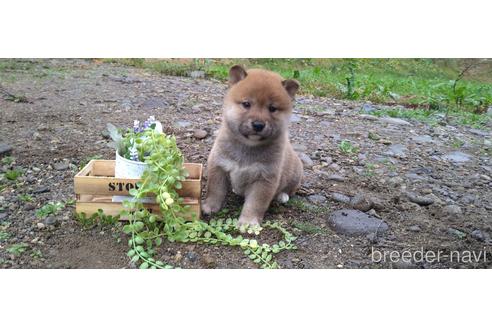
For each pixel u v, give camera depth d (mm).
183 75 1698
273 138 661
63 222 637
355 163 949
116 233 620
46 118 1048
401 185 859
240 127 650
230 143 676
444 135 1227
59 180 759
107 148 898
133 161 636
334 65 2223
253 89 648
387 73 2262
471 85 1965
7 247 580
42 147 883
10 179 749
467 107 1655
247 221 662
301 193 798
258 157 671
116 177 638
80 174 646
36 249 582
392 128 1242
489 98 1677
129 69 1708
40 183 745
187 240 611
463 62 2445
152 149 644
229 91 676
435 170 956
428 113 1445
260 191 678
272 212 725
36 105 1136
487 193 860
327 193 802
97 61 1817
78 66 1677
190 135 1001
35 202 686
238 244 611
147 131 657
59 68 1603
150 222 621
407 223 718
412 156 1026
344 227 676
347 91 1651
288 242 628
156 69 1734
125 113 1125
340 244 645
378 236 672
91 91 1301
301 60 2248
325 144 1044
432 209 771
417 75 2266
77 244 598
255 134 638
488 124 1413
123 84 1419
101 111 1126
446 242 670
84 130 989
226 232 655
